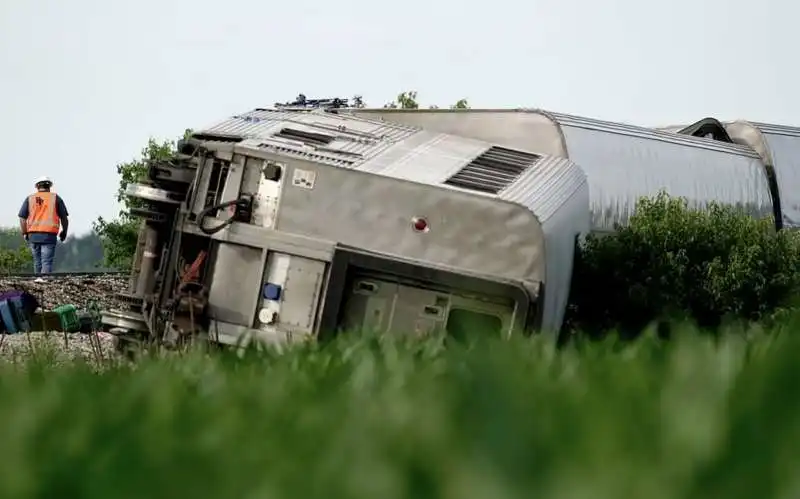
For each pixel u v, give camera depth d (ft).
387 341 76.33
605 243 192.65
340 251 152.97
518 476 27.37
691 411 34.04
